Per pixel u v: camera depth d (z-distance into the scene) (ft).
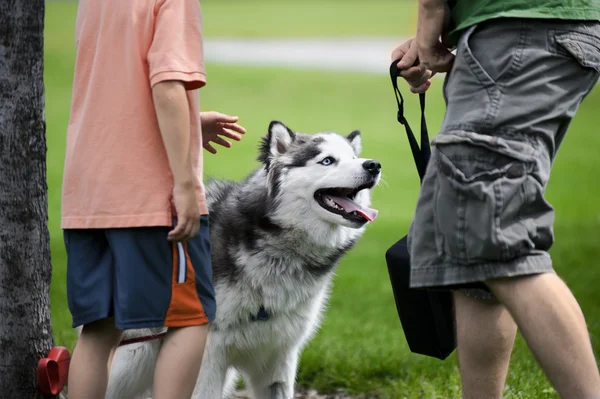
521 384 26.66
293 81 158.20
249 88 149.38
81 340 18.88
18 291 21.42
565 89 16.44
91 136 18.06
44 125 21.79
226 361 25.48
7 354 21.48
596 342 30.78
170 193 17.87
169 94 17.17
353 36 237.04
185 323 18.03
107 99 18.02
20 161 21.20
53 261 48.16
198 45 17.79
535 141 16.05
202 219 18.62
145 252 17.74
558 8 16.37
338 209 25.79
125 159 17.79
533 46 16.31
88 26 18.67
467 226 15.97
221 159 95.71
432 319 20.58
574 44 16.38
